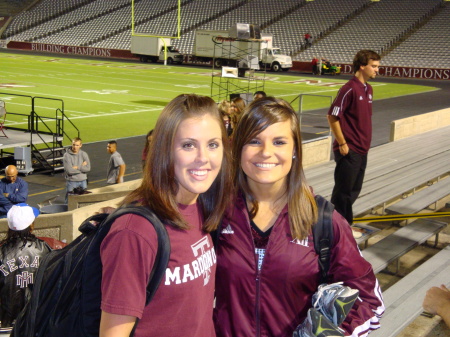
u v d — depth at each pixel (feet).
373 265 18.57
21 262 16.52
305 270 8.17
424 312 17.89
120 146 56.75
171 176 6.94
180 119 6.89
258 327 8.34
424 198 27.17
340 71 164.14
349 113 19.72
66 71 143.95
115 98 94.94
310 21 190.90
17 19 246.47
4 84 110.01
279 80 135.54
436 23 172.04
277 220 8.18
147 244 6.39
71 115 76.23
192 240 7.18
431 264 18.65
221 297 8.49
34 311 6.92
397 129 44.62
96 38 219.41
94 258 6.55
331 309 7.50
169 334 6.92
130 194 7.01
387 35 173.17
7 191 33.40
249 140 8.13
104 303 6.26
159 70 155.22
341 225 8.17
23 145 50.19
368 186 28.40
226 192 7.64
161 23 214.07
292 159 8.27
